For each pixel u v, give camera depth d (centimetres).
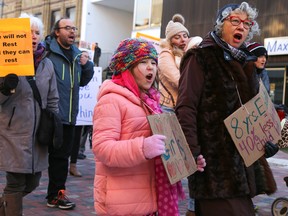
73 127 462
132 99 228
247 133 250
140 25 2011
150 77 236
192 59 254
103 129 220
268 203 544
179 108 248
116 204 222
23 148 327
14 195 330
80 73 493
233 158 245
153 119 217
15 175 330
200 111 250
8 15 3066
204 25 1634
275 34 1416
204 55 252
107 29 2506
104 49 2503
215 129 246
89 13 2430
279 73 1411
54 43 472
